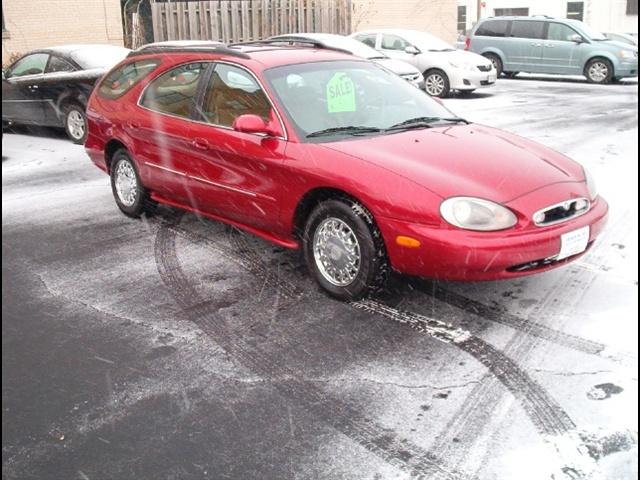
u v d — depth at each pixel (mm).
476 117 12633
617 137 10164
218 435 3254
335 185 4410
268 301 4699
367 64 5770
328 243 4617
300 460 3057
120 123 6211
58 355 4043
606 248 5504
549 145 9586
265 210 4965
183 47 5949
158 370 3848
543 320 4312
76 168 8828
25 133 11531
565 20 19562
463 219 4039
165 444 3199
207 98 5453
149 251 5707
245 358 3953
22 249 5824
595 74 19031
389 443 3154
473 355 3912
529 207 4133
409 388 3600
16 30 15273
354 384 3652
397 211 4160
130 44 17625
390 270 4473
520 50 20062
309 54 5617
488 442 3143
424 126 5125
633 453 3035
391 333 4199
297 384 3666
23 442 3242
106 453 3148
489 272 4078
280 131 4840
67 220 6605
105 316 4531
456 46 25172
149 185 6094
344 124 4969
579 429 3213
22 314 4590
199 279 5102
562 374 3684
